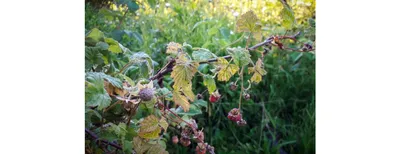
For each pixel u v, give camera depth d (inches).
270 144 25.8
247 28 17.8
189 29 21.8
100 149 17.1
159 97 17.0
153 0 20.8
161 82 19.0
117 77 17.2
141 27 21.1
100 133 16.3
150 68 17.6
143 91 15.8
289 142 25.5
